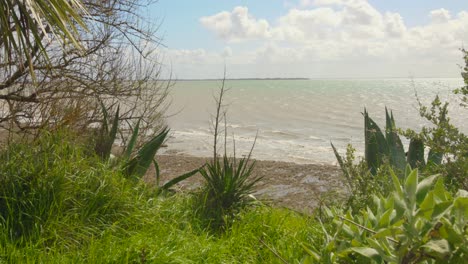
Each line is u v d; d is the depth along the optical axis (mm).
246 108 55406
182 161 16531
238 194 5559
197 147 22359
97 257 3590
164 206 5023
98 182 4582
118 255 3602
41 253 3453
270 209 5305
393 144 5379
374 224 1618
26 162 4406
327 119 41438
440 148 3646
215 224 5141
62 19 5297
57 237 3748
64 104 6574
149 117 8008
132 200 4684
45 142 4871
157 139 6020
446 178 3609
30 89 7164
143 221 4391
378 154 5395
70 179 4273
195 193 5695
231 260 4109
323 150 22000
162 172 14070
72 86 7113
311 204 9719
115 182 4695
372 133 5508
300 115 45938
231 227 4773
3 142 5148
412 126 29875
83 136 5980
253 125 35406
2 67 6508
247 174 5801
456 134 3613
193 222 4898
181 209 5160
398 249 1354
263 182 12539
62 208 4113
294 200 10234
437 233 1270
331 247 1636
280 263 3766
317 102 70125
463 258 1223
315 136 28297
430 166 3934
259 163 15719
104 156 5754
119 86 7832
